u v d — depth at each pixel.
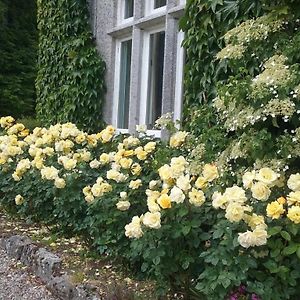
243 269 2.43
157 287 3.09
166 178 2.98
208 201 2.88
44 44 8.27
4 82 14.69
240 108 3.09
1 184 5.38
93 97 7.36
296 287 2.47
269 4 3.62
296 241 2.42
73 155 4.54
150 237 2.82
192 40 4.58
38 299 3.52
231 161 3.28
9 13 15.42
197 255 2.84
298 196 2.41
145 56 6.57
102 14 7.40
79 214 4.29
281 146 2.93
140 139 4.60
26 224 5.20
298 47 3.15
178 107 5.75
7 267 4.21
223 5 4.28
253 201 2.64
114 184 3.70
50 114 8.17
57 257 3.96
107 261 3.94
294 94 2.90
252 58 3.52
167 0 5.79
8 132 6.06
